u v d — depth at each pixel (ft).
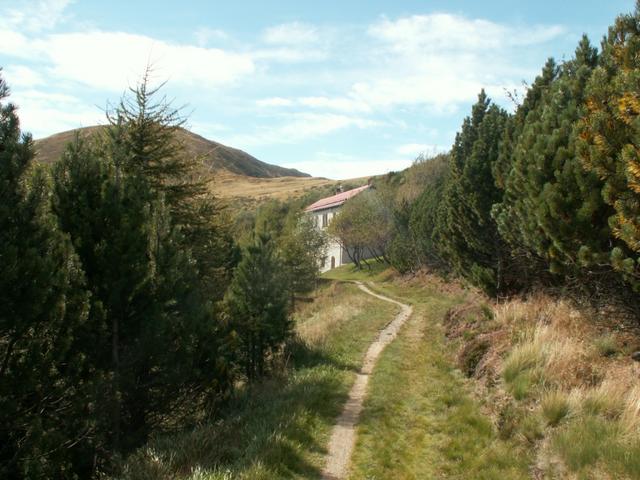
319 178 554.87
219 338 37.01
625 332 27.43
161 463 21.68
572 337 29.22
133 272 28.96
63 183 29.07
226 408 33.83
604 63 25.71
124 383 29.04
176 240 34.24
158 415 33.06
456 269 69.15
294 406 29.45
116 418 27.91
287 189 428.56
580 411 21.36
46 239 23.59
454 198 59.00
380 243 158.51
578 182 24.04
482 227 50.52
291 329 50.88
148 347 29.50
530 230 29.73
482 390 30.30
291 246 113.19
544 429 21.81
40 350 22.70
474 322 44.91
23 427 22.44
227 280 65.51
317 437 25.73
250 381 43.11
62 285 23.45
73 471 24.75
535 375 26.43
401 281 124.77
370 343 52.60
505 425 24.08
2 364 22.84
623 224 18.94
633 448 17.12
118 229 28.86
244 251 51.37
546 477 18.75
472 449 23.38
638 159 17.52
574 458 18.19
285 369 42.75
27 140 22.94
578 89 29.19
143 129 46.93
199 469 19.71
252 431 25.54
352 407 31.14
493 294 50.72
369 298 100.42
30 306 21.74
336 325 64.34
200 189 51.62
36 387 22.95
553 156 27.22
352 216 161.27
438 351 43.65
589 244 24.40
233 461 22.04
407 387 34.78
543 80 44.65
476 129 59.98
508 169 40.70
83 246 28.30
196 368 33.30
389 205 157.38
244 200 367.86
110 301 28.09
